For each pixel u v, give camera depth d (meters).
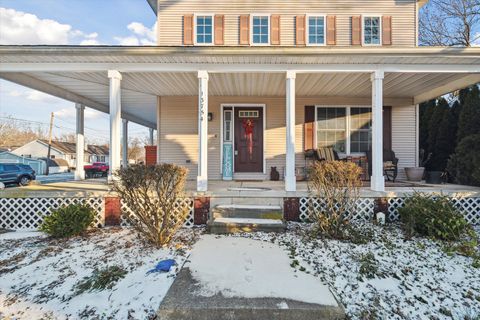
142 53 4.81
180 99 7.79
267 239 4.03
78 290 2.76
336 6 7.79
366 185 6.09
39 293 2.74
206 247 3.72
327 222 4.06
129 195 3.85
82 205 4.61
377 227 4.50
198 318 2.31
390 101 7.74
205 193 5.00
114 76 5.17
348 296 2.61
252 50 4.76
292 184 5.11
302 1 7.80
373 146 5.27
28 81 5.86
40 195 4.99
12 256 3.58
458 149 6.35
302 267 3.13
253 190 5.27
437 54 4.76
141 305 2.50
